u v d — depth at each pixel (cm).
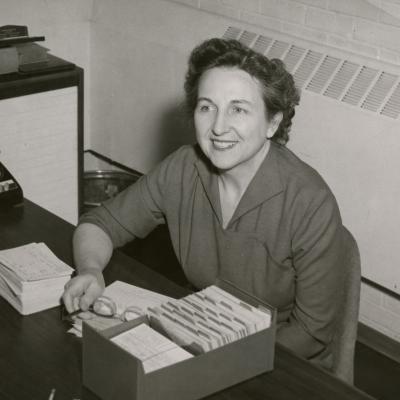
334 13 302
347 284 192
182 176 205
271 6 321
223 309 159
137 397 140
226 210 198
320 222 187
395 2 283
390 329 308
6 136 312
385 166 279
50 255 191
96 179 371
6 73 310
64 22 379
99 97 396
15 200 228
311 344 190
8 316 178
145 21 359
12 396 151
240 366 153
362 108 282
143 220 213
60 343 169
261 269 196
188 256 206
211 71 182
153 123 371
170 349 149
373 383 293
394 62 289
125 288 188
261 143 187
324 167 297
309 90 296
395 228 282
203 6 346
